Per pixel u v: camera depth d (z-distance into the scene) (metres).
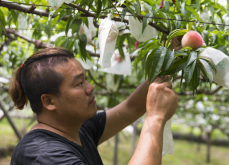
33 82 0.73
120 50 1.17
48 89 0.72
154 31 0.93
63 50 0.76
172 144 0.87
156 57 0.73
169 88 0.76
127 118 1.02
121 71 1.26
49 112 0.75
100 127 1.00
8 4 0.89
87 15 0.89
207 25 0.98
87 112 0.75
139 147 0.67
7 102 3.52
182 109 3.29
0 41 1.79
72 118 0.75
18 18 1.25
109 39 0.83
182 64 0.76
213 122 4.77
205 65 0.71
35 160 0.65
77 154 0.71
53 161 0.64
